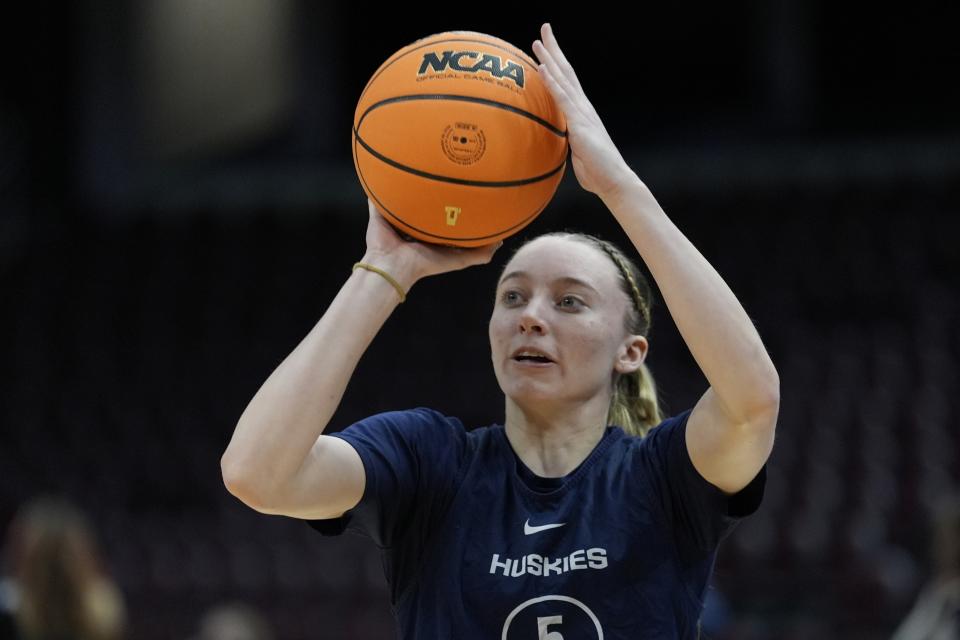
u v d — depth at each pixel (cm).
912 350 2203
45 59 2928
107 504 1995
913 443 1861
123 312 2597
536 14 3297
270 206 2961
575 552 367
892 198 2656
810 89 3139
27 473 2077
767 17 3078
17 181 2923
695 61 3259
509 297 402
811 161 2867
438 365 2314
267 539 1847
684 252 357
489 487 386
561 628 360
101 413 2281
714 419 359
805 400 2039
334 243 2742
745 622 1517
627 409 451
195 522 1934
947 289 2384
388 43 3291
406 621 381
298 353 363
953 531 775
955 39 3119
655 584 366
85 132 2952
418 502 386
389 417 397
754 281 2458
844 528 1620
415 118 378
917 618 777
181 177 3075
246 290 2623
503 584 365
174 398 2314
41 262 2775
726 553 1590
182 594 1738
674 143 3066
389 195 383
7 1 2914
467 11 3297
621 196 365
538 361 394
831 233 2559
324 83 3144
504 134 378
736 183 2847
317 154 3119
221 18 3222
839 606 1452
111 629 718
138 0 2969
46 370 2430
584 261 402
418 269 388
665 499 372
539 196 390
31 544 697
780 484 1756
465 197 379
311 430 354
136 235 2827
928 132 2934
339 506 372
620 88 3294
